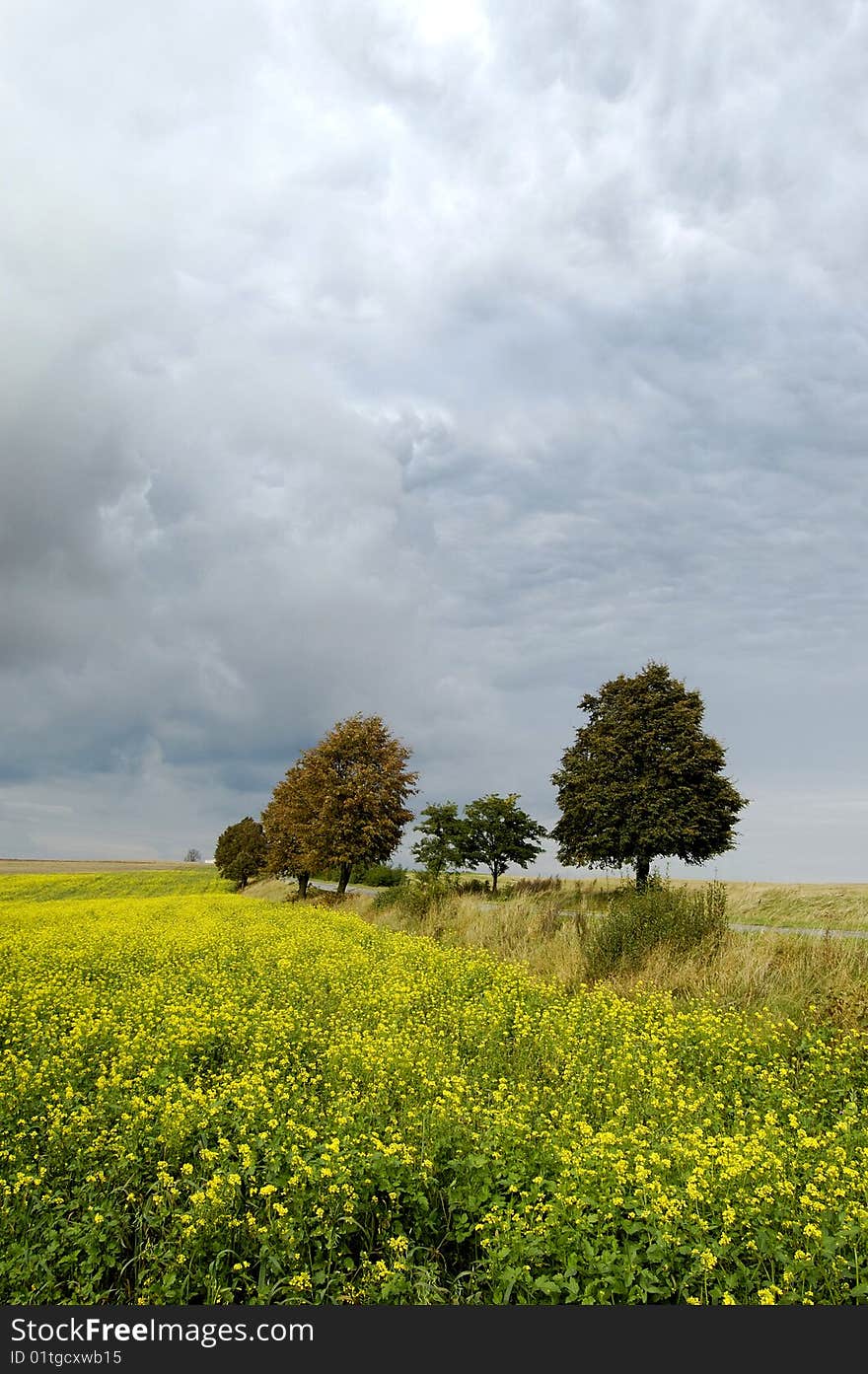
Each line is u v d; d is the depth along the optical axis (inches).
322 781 1866.4
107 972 657.0
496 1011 498.3
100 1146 276.2
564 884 1582.2
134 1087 348.5
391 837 1834.4
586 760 1625.2
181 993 558.3
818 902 972.6
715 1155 264.7
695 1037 444.1
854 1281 211.5
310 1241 234.4
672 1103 343.0
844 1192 241.6
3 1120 308.7
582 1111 336.5
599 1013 502.9
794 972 554.6
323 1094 354.0
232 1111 311.0
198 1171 264.2
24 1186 248.4
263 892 2635.3
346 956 700.0
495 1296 206.7
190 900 1675.7
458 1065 400.8
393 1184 252.4
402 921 1072.2
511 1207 235.5
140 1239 237.1
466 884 2155.5
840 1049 401.7
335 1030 450.9
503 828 2103.8
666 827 1460.4
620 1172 242.2
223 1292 212.1
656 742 1547.7
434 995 556.7
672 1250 216.5
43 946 763.4
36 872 3850.9
